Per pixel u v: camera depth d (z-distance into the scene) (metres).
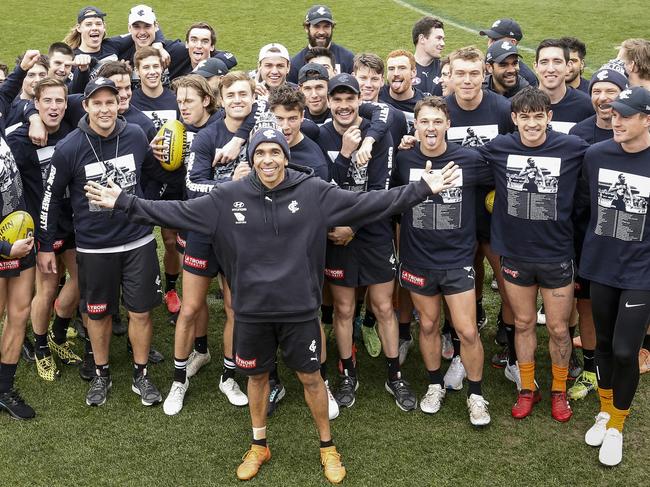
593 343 5.59
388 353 5.53
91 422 5.33
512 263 5.18
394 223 6.27
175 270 6.84
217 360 6.14
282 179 4.38
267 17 16.09
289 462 4.94
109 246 5.28
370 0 17.25
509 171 5.05
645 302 4.67
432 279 5.21
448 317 6.13
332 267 5.36
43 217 5.32
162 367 6.04
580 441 5.12
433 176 4.27
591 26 15.38
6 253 5.00
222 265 4.59
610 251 4.79
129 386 5.76
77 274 5.81
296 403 5.59
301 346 4.56
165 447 5.07
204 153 5.35
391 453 5.00
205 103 5.79
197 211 4.40
